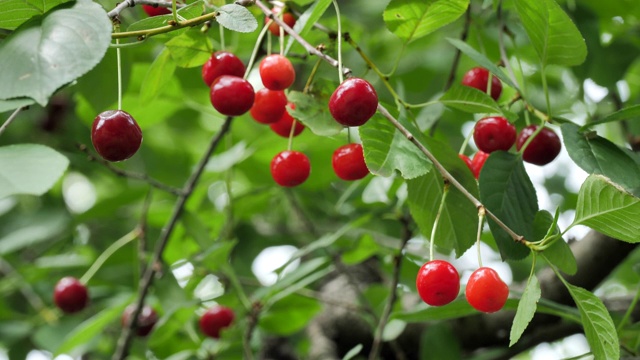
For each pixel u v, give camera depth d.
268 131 1.14
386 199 1.08
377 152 0.87
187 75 1.16
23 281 1.23
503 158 0.92
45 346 1.21
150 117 1.17
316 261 1.09
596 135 0.91
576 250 1.04
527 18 0.92
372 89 0.87
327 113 0.92
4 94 0.81
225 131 1.05
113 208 1.26
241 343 1.13
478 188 0.90
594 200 0.84
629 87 1.24
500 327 1.08
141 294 1.07
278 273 1.08
